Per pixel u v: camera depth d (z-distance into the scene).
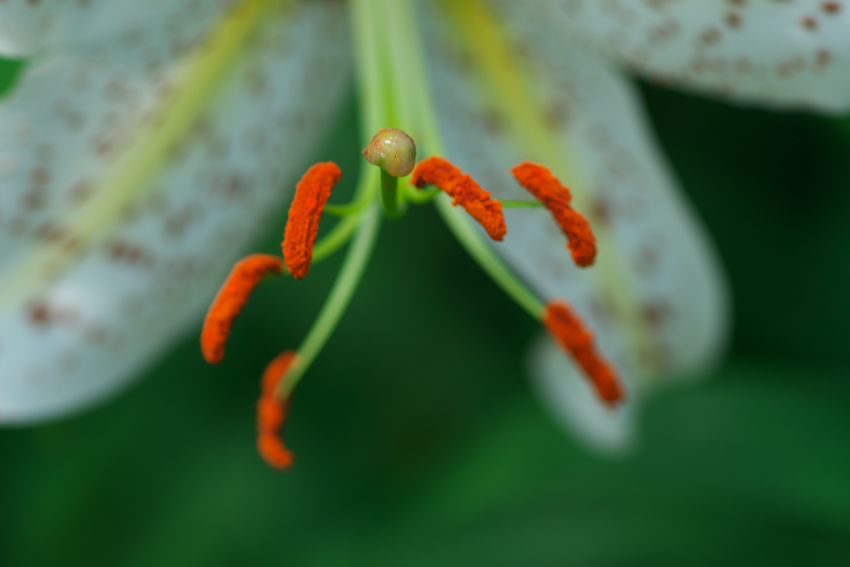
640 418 0.59
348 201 0.59
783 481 0.58
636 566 0.57
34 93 0.50
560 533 0.58
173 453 0.61
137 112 0.51
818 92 0.50
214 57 0.52
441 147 0.53
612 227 0.53
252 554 0.60
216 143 0.52
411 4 0.53
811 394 0.59
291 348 0.61
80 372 0.51
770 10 0.50
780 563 0.57
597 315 0.53
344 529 0.61
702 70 0.51
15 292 0.51
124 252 0.51
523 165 0.51
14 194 0.50
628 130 0.53
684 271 0.53
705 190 0.61
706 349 0.53
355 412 0.62
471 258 0.62
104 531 0.60
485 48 0.53
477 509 0.58
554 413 0.59
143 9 0.50
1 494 0.61
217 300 0.51
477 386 0.62
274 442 0.52
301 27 0.53
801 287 0.61
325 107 0.53
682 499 0.58
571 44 0.52
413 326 0.62
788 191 0.61
